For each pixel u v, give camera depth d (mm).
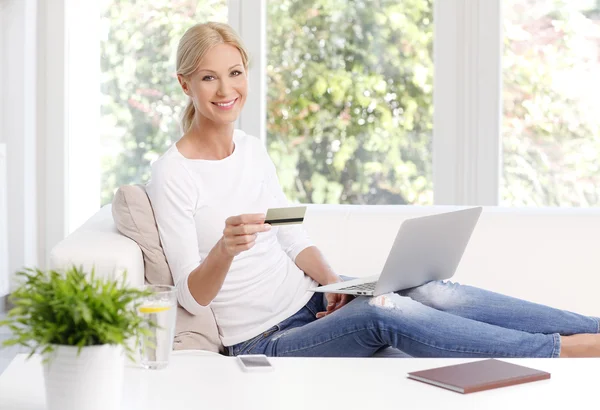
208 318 2637
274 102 5254
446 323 2443
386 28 5211
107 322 1651
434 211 3299
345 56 5227
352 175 5285
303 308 2873
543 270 3166
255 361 2117
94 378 1654
